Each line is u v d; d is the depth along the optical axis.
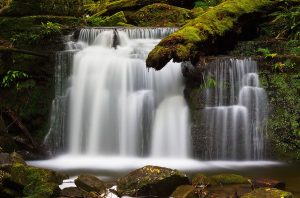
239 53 10.77
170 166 8.76
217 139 9.46
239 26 11.04
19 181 6.26
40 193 6.04
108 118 9.88
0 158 7.00
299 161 9.06
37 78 10.30
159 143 9.63
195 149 9.47
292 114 9.34
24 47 10.77
